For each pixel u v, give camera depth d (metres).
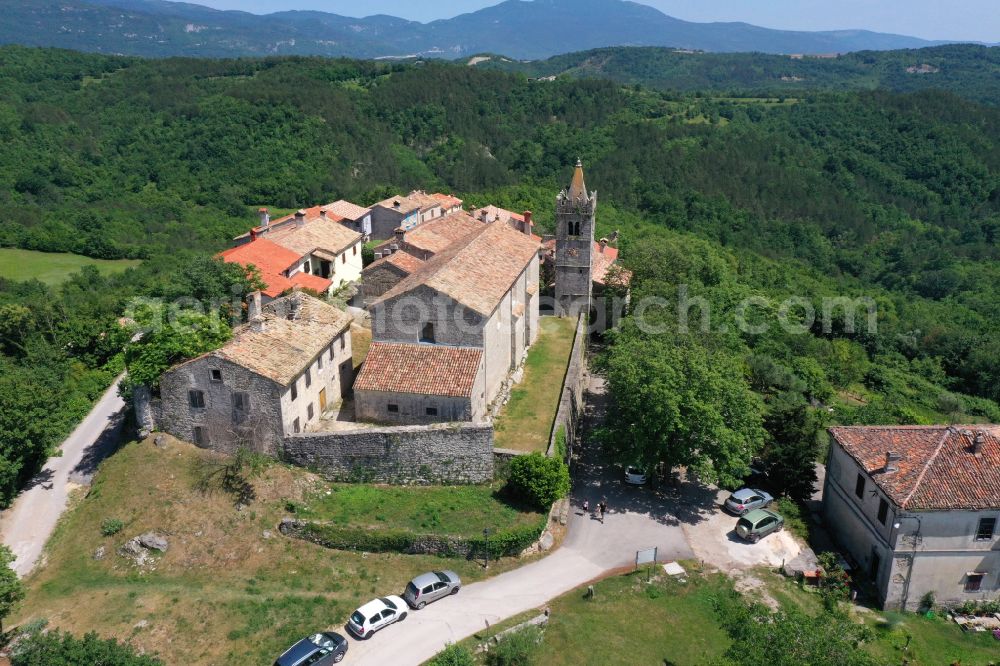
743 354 76.50
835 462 52.25
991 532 44.75
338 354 57.19
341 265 87.31
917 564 45.16
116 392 65.19
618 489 54.91
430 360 53.78
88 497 48.69
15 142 134.75
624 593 43.34
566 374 64.69
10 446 50.56
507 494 49.28
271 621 39.47
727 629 37.59
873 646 41.75
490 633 39.19
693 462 52.06
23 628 38.00
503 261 64.56
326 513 46.25
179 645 37.81
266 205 142.50
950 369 103.50
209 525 44.88
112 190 135.00
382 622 39.25
